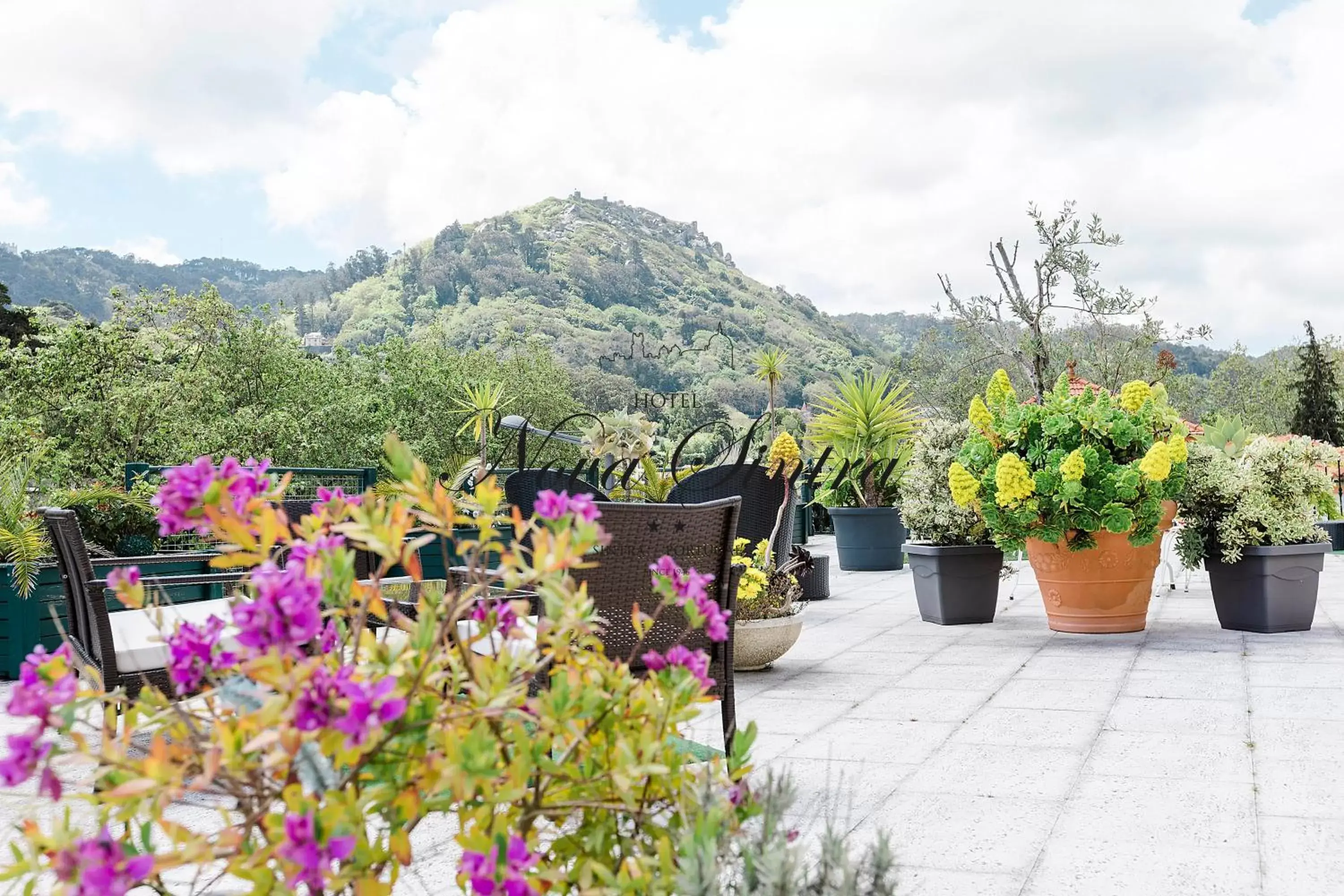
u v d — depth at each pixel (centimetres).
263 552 123
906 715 401
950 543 668
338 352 2559
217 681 132
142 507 684
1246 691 424
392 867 120
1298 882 224
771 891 118
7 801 230
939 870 236
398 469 130
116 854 104
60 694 112
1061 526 575
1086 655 527
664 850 122
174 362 2222
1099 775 311
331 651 131
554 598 133
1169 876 229
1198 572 934
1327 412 3125
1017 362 1212
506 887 117
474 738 114
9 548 504
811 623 689
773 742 360
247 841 116
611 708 138
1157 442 560
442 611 130
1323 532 588
